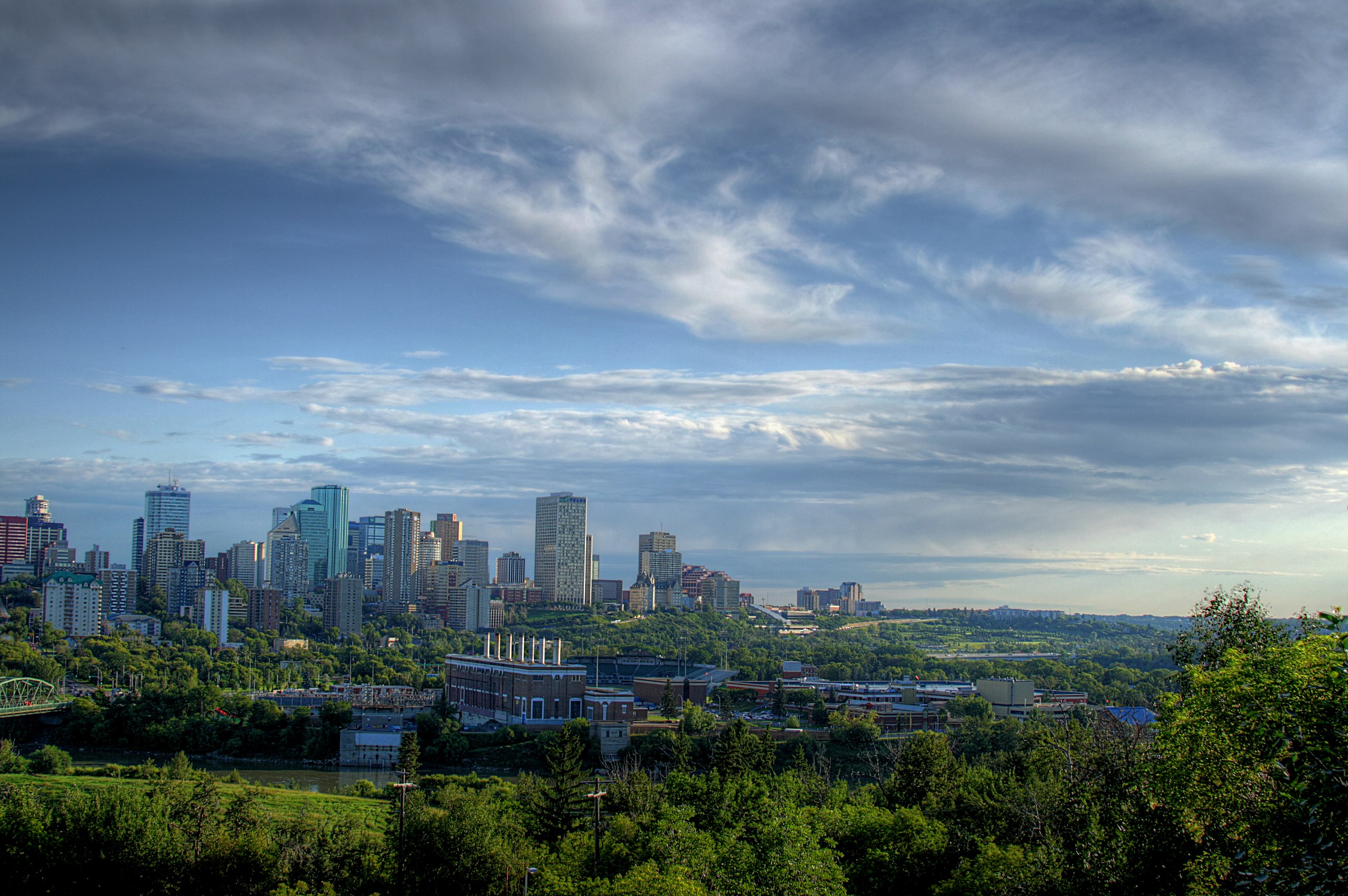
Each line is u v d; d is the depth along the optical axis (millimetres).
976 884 108812
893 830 131500
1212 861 71250
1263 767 67438
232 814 160750
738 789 149625
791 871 110750
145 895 128875
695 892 101125
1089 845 87375
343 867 135250
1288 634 84250
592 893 105188
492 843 131625
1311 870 57281
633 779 179750
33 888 127062
